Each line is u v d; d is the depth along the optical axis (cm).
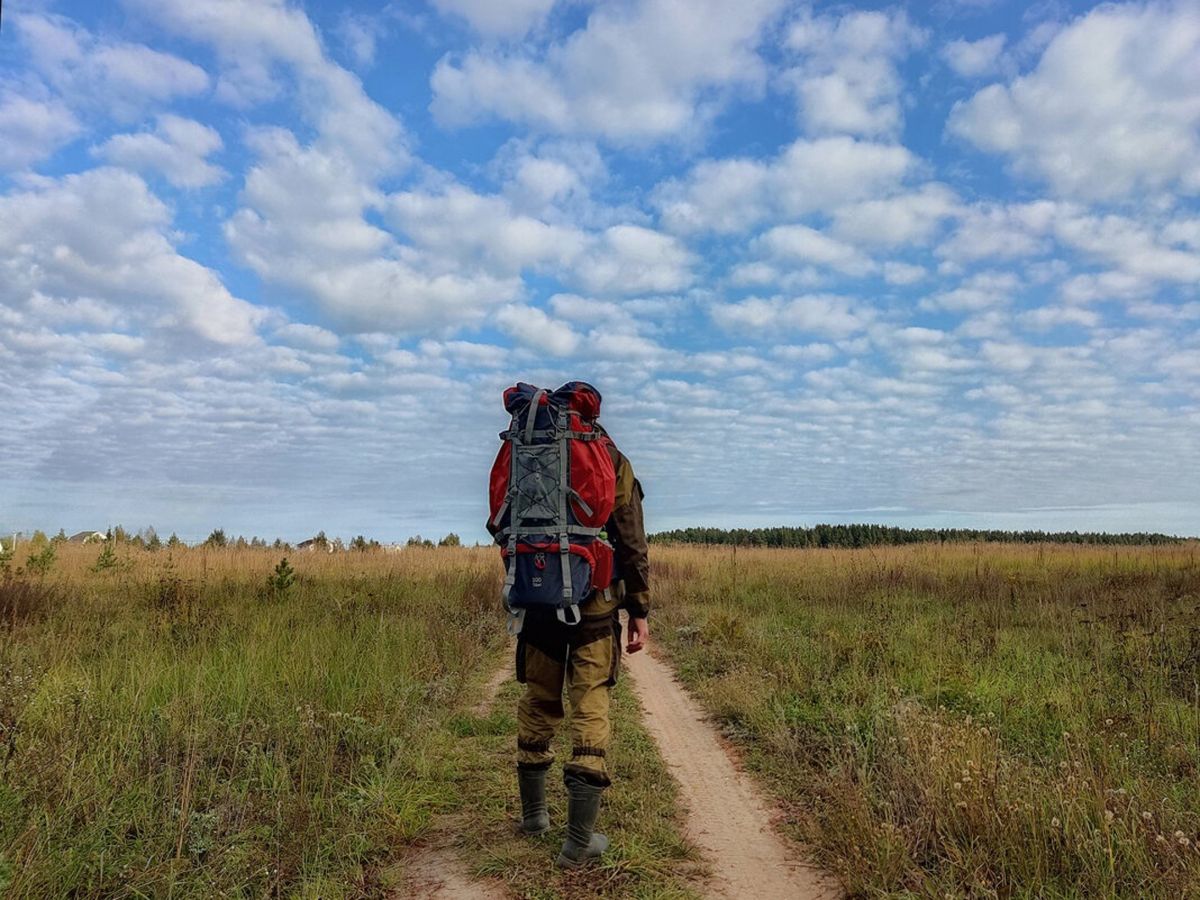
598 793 333
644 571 356
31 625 916
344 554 2239
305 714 505
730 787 461
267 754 462
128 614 1001
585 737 336
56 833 328
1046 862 314
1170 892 291
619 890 315
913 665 720
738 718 619
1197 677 661
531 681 363
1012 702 591
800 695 640
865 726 528
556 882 320
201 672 588
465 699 679
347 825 366
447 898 310
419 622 956
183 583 1284
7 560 1368
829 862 347
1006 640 869
